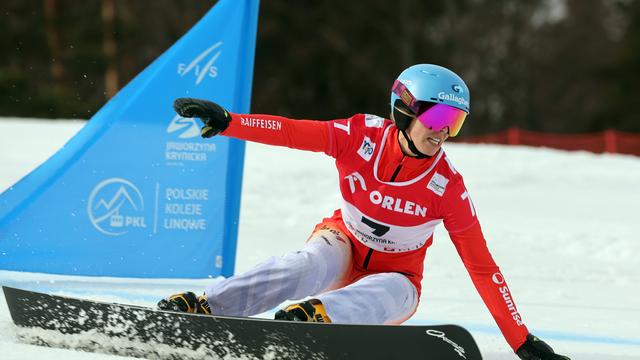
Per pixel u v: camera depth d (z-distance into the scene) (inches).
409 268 546.6
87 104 4087.1
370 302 506.9
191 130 741.9
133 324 495.5
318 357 471.5
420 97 492.4
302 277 522.0
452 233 520.4
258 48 4913.9
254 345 477.7
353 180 524.7
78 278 780.0
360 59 4982.8
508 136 3400.6
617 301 873.5
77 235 721.0
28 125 2297.0
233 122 510.9
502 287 513.3
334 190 1633.9
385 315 514.0
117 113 725.9
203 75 736.3
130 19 4466.0
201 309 514.0
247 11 744.3
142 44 4911.4
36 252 713.0
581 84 6333.7
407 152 506.3
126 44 4584.2
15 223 706.8
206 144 746.2
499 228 1362.0
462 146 2522.1
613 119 5462.6
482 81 5861.2
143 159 733.3
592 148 3368.6
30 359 474.0
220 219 753.6
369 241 537.0
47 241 714.8
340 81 4992.6
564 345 649.6
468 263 519.8
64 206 716.7
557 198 1817.2
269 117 518.6
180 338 488.4
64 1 4387.3
